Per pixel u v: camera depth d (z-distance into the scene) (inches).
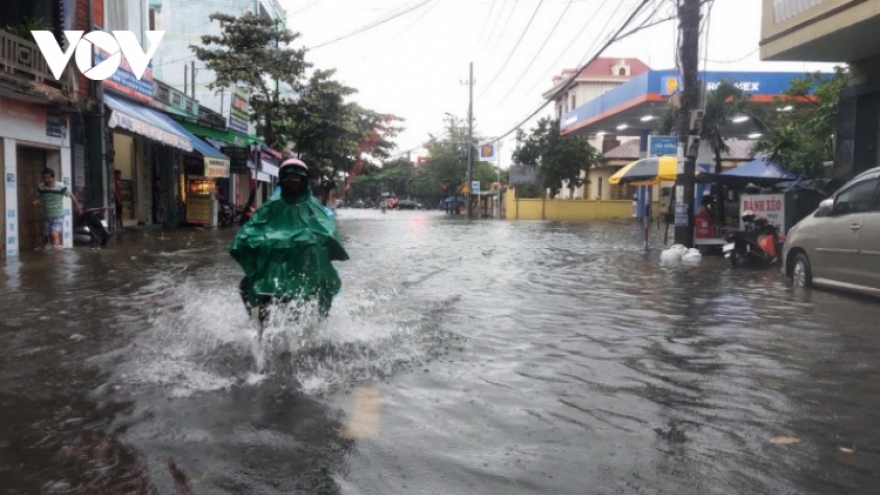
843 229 362.0
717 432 153.3
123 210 897.5
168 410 161.5
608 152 1980.8
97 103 652.7
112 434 146.8
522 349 230.2
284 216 228.8
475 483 125.5
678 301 343.9
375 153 1898.4
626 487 124.6
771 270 507.5
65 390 176.4
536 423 157.5
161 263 488.4
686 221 646.5
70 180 623.8
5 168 515.5
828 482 127.4
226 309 289.3
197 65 1366.9
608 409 168.4
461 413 163.2
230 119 1229.1
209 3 1375.5
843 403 175.0
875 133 574.9
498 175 2541.8
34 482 124.1
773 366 211.3
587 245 779.4
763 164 749.9
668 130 979.3
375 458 136.0
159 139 740.0
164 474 127.6
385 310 297.4
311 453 137.9
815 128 758.5
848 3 471.8
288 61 1191.6
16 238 528.7
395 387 182.4
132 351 215.9
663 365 211.3
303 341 221.0
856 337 255.1
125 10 770.8
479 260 575.8
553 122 1838.1
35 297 326.0
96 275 414.3
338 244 233.8
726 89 867.4
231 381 184.5
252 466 131.6
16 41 494.6
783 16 548.7
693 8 612.4
